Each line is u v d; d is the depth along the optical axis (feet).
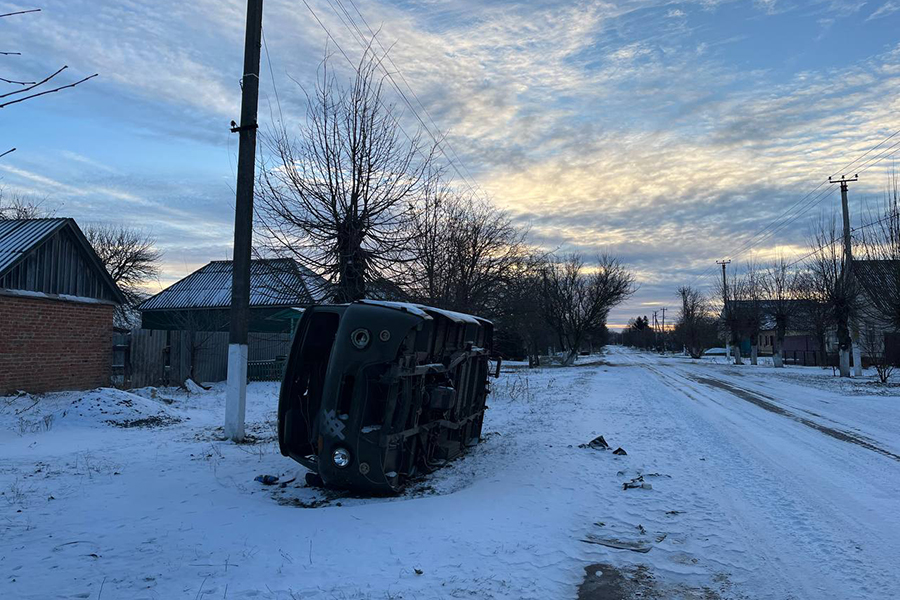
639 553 16.65
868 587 14.48
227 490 22.86
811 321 140.36
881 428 41.14
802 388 77.15
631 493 23.11
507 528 18.24
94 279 53.47
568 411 49.80
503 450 31.71
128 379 58.34
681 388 75.77
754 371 124.77
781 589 14.38
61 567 14.73
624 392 69.15
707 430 39.47
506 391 66.39
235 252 35.78
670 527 18.95
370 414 21.52
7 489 22.26
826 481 25.26
